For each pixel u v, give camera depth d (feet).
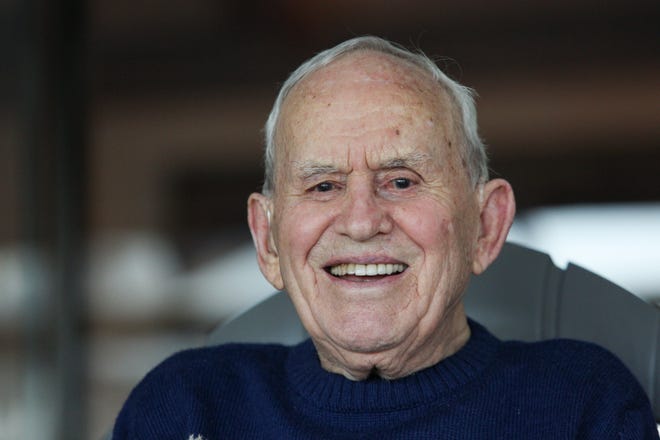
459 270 6.81
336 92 6.70
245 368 7.61
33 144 25.09
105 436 8.17
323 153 6.63
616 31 30.48
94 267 26.89
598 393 6.80
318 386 7.08
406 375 6.98
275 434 7.08
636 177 31.04
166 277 29.60
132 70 29.94
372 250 6.60
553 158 31.22
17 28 24.80
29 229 24.93
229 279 30.22
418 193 6.65
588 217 30.07
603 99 31.24
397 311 6.63
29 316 24.70
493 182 7.14
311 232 6.70
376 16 30.89
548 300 8.31
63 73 25.73
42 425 23.91
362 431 6.84
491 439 6.66
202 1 29.45
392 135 6.57
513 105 31.53
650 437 6.77
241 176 32.91
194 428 7.18
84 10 26.48
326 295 6.78
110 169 29.14
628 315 7.98
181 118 31.96
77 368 24.93
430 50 31.17
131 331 27.55
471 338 7.22
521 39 30.96
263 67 32.04
